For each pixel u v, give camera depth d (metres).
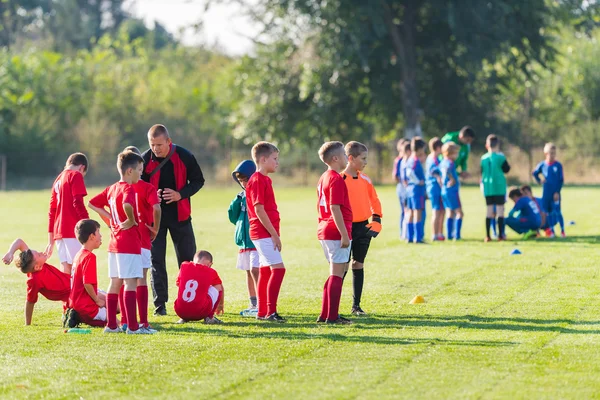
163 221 16.45
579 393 10.09
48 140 78.06
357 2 67.50
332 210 14.33
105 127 80.06
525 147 74.88
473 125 75.00
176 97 93.38
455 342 12.80
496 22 66.88
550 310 15.27
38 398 10.26
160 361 11.93
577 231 29.77
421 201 27.17
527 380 10.63
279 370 11.31
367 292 17.97
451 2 66.81
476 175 75.31
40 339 13.59
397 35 70.94
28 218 39.75
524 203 27.67
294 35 74.38
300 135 77.75
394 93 74.56
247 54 77.56
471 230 31.41
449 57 72.25
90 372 11.39
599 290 17.28
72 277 14.79
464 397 9.96
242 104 78.69
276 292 15.01
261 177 14.88
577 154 74.44
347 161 14.81
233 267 22.50
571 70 83.44
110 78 89.88
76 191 16.28
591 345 12.44
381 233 31.08
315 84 73.00
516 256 23.09
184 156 16.61
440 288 18.20
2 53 88.19
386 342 12.91
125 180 14.08
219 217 40.00
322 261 23.38
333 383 10.62
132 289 14.01
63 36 135.88
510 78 73.44
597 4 69.56
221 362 11.82
